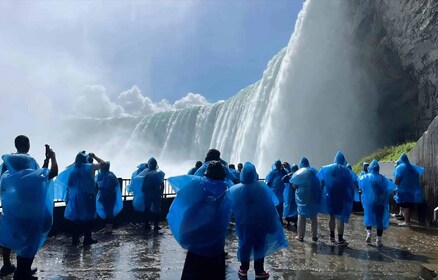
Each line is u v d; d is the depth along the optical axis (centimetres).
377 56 2770
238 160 3581
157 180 1021
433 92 2294
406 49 2414
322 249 813
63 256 734
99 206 951
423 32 2209
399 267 671
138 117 7119
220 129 4497
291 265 683
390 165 1484
